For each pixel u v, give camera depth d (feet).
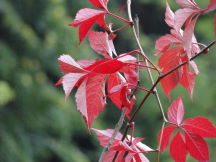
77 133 45.42
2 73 38.96
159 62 7.34
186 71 7.36
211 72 39.70
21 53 40.42
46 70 42.42
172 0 38.24
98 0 6.96
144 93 35.60
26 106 39.70
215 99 38.63
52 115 39.75
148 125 41.37
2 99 30.73
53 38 39.68
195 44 7.22
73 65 6.25
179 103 7.09
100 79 6.49
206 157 7.07
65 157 40.14
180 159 7.22
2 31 40.47
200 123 7.01
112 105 43.50
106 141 6.97
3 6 39.24
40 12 40.96
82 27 6.93
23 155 37.91
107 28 7.16
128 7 7.42
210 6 5.93
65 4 43.14
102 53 7.21
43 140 40.34
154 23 50.90
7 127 39.11
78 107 6.29
